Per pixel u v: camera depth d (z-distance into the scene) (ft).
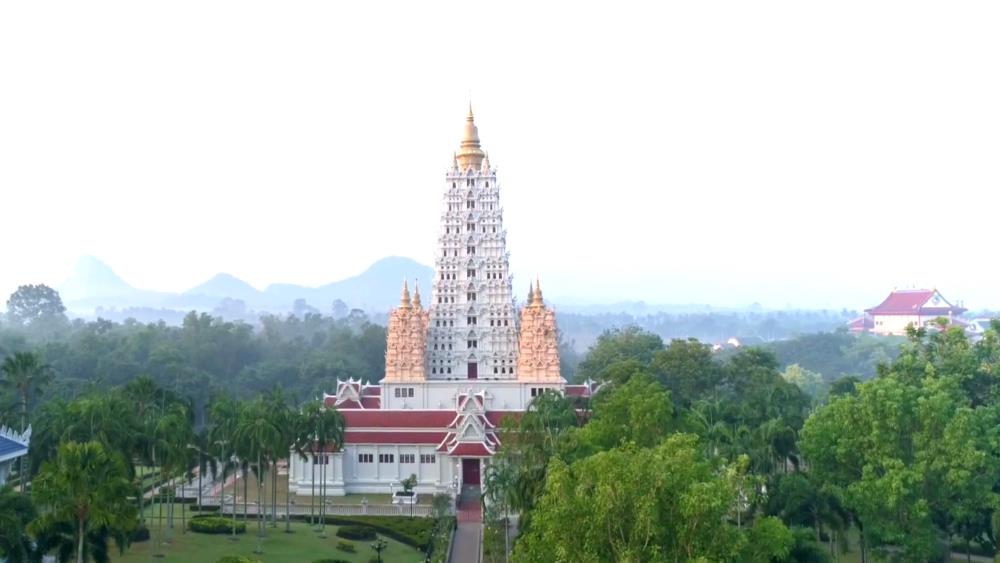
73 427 481.05
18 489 589.32
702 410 609.83
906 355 588.50
